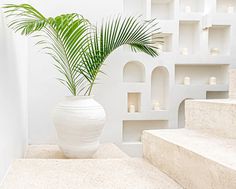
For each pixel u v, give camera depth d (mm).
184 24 2967
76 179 1185
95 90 2562
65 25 1687
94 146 1874
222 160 907
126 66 2854
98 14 2555
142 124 2910
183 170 1113
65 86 2506
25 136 2178
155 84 2932
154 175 1258
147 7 2643
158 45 2709
